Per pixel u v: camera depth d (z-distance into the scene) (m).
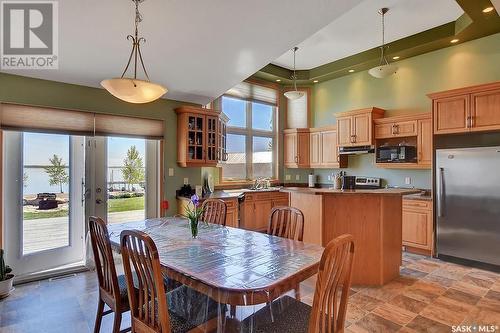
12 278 2.98
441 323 2.38
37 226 3.41
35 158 3.40
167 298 1.87
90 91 3.79
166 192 4.52
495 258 3.52
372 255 3.13
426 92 4.78
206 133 4.70
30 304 2.75
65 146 3.62
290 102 6.55
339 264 1.43
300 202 3.41
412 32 4.48
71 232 3.66
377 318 2.45
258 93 6.20
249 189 5.80
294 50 5.14
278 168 6.51
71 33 2.55
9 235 3.20
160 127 4.44
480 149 3.64
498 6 2.73
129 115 4.10
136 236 1.50
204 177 5.22
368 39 4.70
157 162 4.48
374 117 5.13
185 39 2.76
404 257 4.12
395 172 5.18
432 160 4.14
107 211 3.96
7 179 3.19
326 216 3.19
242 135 6.14
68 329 2.33
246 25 2.54
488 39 4.13
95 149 3.86
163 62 3.28
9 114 3.17
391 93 5.24
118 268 3.64
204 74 3.67
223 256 1.84
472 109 3.75
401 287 3.07
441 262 3.90
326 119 6.27
